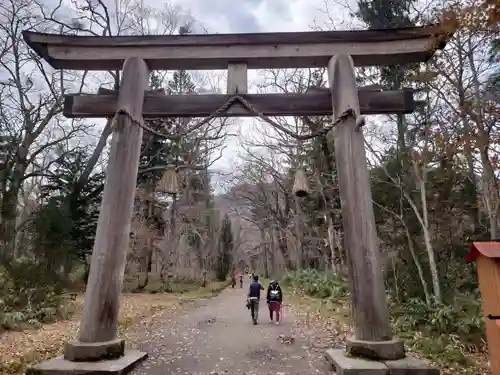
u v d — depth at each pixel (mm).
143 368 5543
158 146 22844
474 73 9125
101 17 18312
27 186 29156
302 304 15648
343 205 5848
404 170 12219
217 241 37656
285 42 6633
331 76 6504
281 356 6527
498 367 3520
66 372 4695
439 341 7289
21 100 18328
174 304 16734
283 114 6570
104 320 5316
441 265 11242
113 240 5617
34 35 6551
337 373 5043
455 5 6617
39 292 11297
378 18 13094
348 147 5992
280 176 24547
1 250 14383
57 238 14938
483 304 3818
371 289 5352
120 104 6336
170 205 26828
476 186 12336
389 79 12547
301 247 26156
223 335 8891
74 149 19875
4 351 6844
